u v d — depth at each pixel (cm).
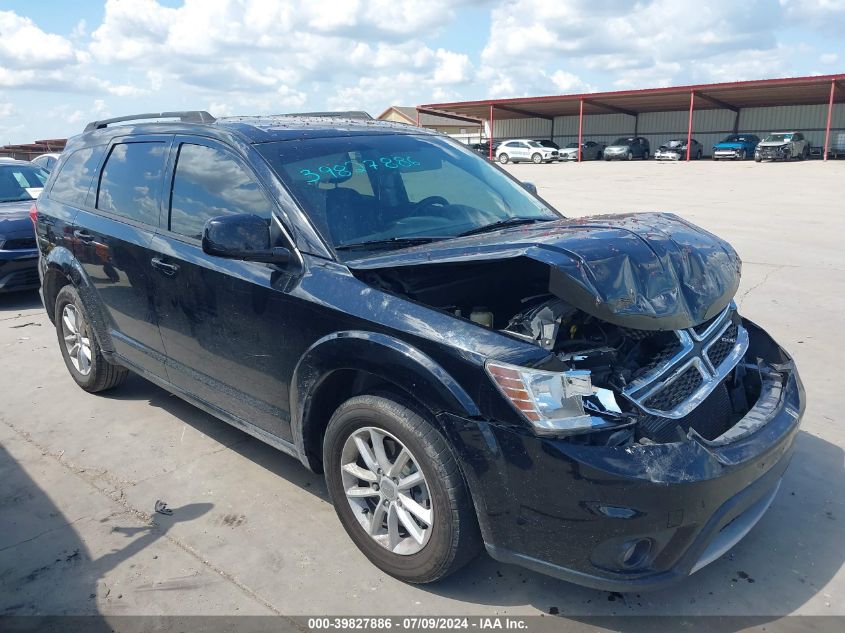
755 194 1975
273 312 318
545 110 5256
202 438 434
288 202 326
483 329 262
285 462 402
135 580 298
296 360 312
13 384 535
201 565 308
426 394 261
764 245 1054
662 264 281
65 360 523
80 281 462
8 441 434
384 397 280
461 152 431
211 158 371
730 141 4309
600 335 294
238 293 336
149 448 421
